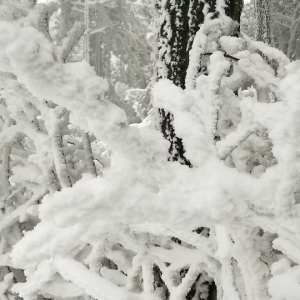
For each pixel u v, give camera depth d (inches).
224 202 25.6
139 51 374.3
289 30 476.4
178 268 48.7
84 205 25.1
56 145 59.7
